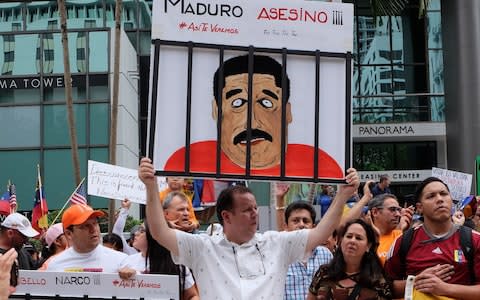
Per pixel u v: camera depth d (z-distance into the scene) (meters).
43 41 31.47
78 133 30.56
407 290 6.90
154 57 6.27
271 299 5.98
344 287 7.61
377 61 34.12
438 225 7.24
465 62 30.89
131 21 33.28
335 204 6.34
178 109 6.28
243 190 6.14
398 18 34.22
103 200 28.86
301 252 6.26
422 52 34.16
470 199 12.74
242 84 6.36
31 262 11.17
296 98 6.42
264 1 6.43
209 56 6.35
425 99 33.84
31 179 30.81
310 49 6.46
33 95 31.20
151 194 6.12
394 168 34.59
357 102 33.88
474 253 7.02
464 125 30.75
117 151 29.83
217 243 6.14
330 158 6.41
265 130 6.36
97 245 8.84
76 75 30.89
